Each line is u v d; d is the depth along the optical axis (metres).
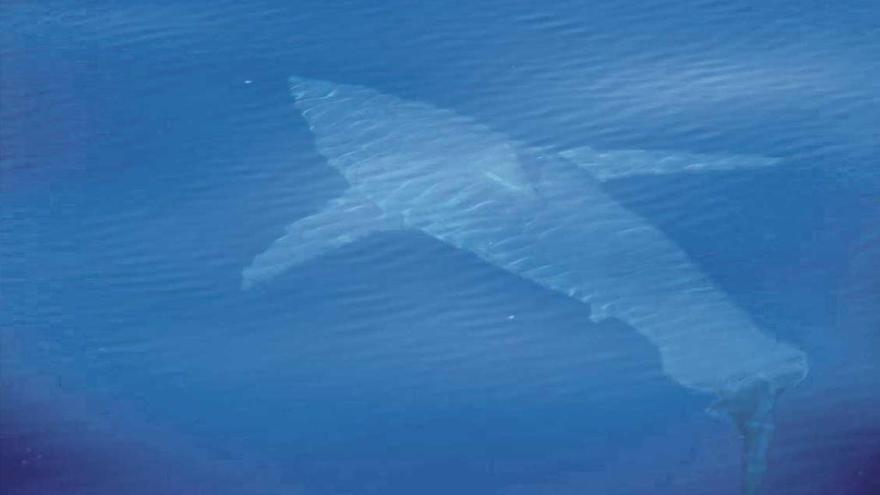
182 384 18.20
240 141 19.80
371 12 21.05
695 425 17.89
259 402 18.09
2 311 18.64
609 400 18.05
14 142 19.80
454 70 20.41
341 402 18.09
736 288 18.64
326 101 19.91
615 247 18.72
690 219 19.11
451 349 18.41
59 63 20.53
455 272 18.88
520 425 17.94
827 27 20.75
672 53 20.55
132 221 19.23
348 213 19.22
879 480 17.56
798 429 17.86
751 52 20.53
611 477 17.61
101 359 18.34
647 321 18.39
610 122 19.88
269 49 20.66
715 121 19.89
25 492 17.56
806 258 18.83
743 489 17.45
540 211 19.00
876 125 19.80
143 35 20.81
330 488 17.58
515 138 19.75
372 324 18.55
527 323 18.53
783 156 19.55
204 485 17.61
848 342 18.30
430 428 17.92
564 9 21.06
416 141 19.61
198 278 18.83
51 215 19.27
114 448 17.83
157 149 19.75
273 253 18.92
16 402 18.06
